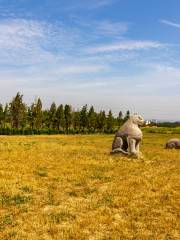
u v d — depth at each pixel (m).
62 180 20.09
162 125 153.62
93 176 21.36
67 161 26.58
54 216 13.74
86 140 61.69
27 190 17.58
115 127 147.00
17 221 13.13
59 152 32.62
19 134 105.06
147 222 13.43
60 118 121.38
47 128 122.31
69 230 12.38
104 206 15.24
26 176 20.77
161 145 50.78
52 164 25.00
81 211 14.53
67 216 13.84
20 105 110.19
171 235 12.23
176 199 16.48
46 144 42.28
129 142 30.39
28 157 27.86
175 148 43.38
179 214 14.28
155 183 19.69
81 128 134.62
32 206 15.01
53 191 17.59
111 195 16.97
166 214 14.33
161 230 12.62
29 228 12.41
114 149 31.09
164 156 33.22
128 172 23.05
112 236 12.00
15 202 15.48
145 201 16.12
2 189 17.50
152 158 31.00
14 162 25.16
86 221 13.29
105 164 25.88
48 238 11.65
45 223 13.01
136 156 29.81
